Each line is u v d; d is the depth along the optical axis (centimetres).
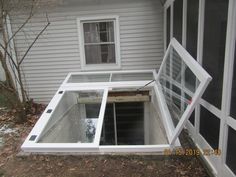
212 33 244
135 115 610
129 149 316
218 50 230
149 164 300
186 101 294
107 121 610
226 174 223
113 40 606
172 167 292
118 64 614
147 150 313
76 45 609
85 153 322
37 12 586
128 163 304
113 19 587
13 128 494
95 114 454
